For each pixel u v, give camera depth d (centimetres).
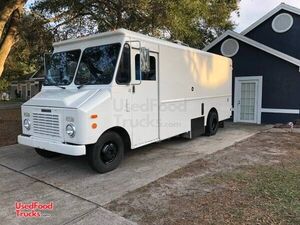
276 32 1395
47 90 680
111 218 413
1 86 2653
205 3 1241
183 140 917
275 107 1275
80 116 534
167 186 521
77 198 485
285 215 400
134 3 1057
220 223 386
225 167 622
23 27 1156
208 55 948
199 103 901
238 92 1362
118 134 628
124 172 607
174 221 396
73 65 661
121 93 607
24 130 647
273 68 1267
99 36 626
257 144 845
